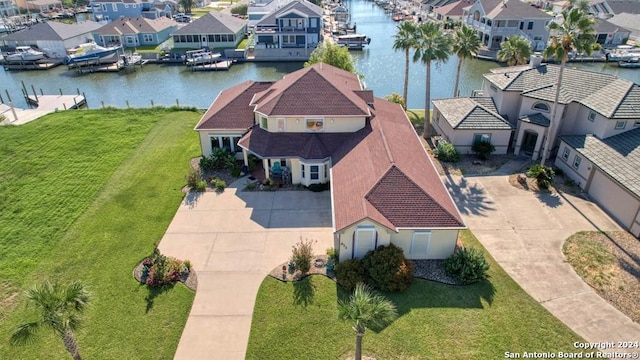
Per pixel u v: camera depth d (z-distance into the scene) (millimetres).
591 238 24375
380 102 36250
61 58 74500
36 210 28078
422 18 108062
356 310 14141
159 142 38344
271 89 34031
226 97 36906
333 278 21562
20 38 73375
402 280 20516
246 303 20188
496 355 17344
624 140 28422
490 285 20953
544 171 29703
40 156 35969
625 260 22578
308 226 25938
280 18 74688
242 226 26000
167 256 23359
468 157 34875
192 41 78000
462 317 19078
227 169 32625
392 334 18250
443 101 39281
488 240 24422
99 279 21828
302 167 29766
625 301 19906
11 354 17844
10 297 20906
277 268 22391
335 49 46625
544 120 32875
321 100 30172
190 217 27000
